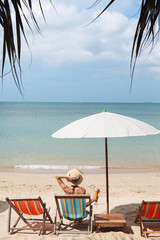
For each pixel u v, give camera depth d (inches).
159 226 195.9
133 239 170.4
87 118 184.2
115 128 165.0
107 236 170.7
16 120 1647.4
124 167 484.7
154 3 50.3
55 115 2252.7
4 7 49.0
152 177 398.9
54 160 553.0
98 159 564.4
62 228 196.9
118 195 294.8
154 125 1320.1
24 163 521.3
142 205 167.0
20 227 200.7
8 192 308.5
